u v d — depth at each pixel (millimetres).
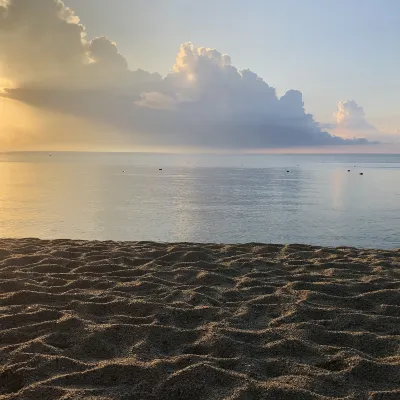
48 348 3338
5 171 52438
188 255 6668
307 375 2957
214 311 4184
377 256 6926
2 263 6164
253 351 3348
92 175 45094
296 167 79438
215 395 2709
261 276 5641
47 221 14211
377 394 2703
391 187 30156
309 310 4188
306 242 11352
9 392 2824
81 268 5887
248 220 14828
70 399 2619
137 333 3645
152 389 2793
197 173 52219
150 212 16656
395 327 3848
